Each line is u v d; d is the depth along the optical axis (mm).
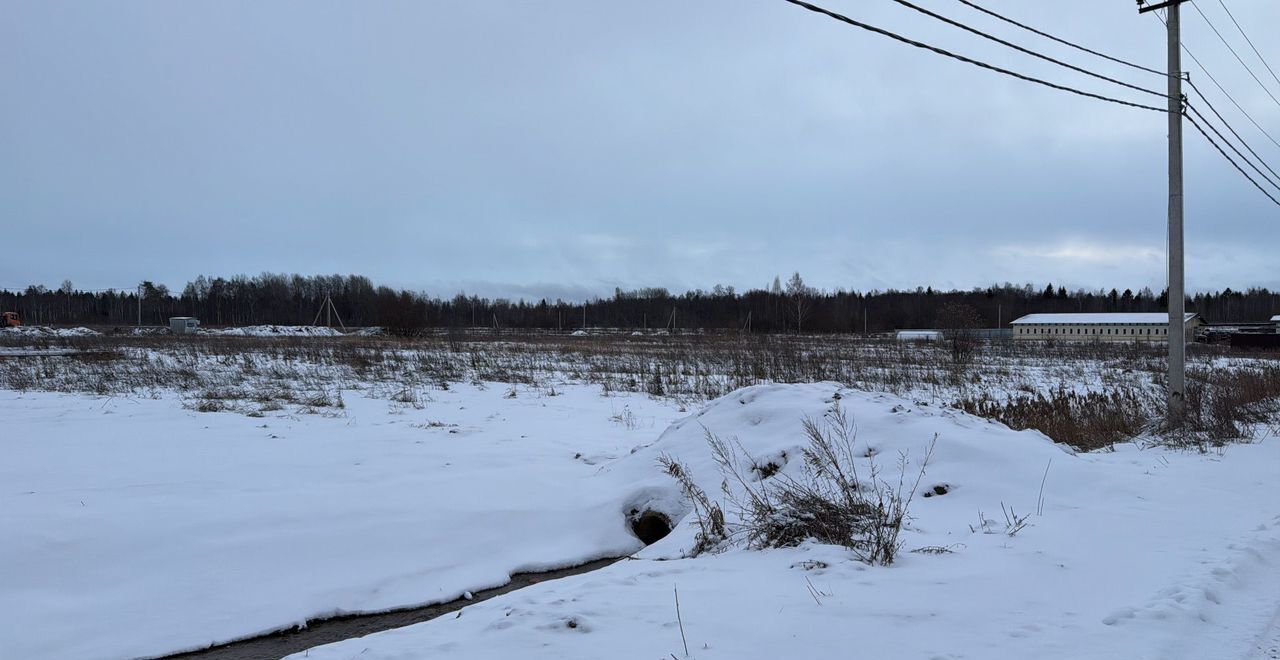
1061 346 50000
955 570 5164
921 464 7949
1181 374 14055
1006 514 6863
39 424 13109
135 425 13055
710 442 8742
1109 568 5191
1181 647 3818
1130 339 81375
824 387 9977
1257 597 4664
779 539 6117
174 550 6602
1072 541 5945
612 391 19797
